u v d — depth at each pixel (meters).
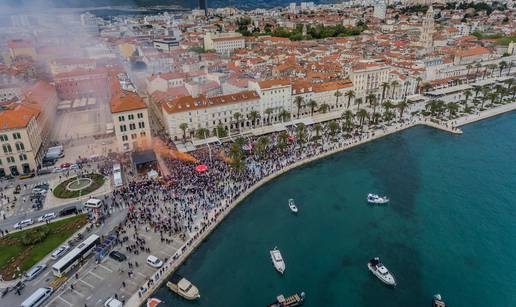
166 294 95.69
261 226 125.56
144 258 104.38
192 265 106.88
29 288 93.19
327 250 114.94
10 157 150.75
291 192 146.62
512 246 116.19
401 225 126.94
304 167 167.00
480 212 133.75
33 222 119.94
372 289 100.12
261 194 144.38
